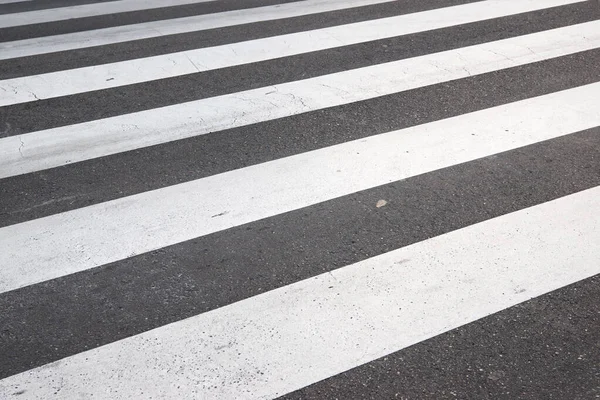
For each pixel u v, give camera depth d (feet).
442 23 21.57
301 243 11.71
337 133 15.25
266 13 23.21
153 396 8.74
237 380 8.96
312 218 12.37
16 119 16.16
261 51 19.67
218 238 11.88
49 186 13.55
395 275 10.85
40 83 17.99
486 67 18.28
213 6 24.31
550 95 16.70
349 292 10.51
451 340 9.55
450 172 13.67
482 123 15.48
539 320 9.88
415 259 11.22
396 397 8.69
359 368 9.12
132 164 14.23
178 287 10.75
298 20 22.30
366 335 9.65
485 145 14.58
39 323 10.09
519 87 17.15
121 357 9.41
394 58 18.99
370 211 12.53
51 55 19.90
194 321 10.03
